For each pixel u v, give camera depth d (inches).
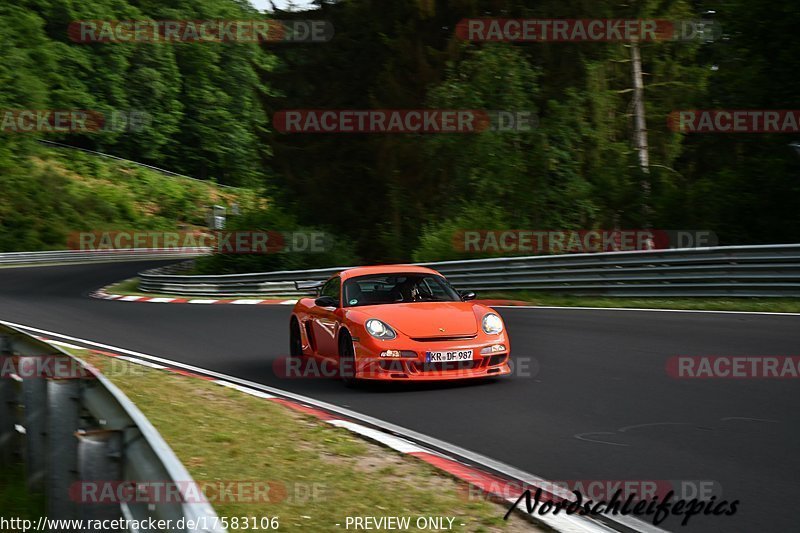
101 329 1939.0
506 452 751.7
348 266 3720.5
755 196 3068.4
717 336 1344.7
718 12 3267.7
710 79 3703.3
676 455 714.2
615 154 3705.7
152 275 3570.4
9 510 602.5
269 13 4729.3
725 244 3142.2
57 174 7800.2
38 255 6259.8
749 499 593.9
